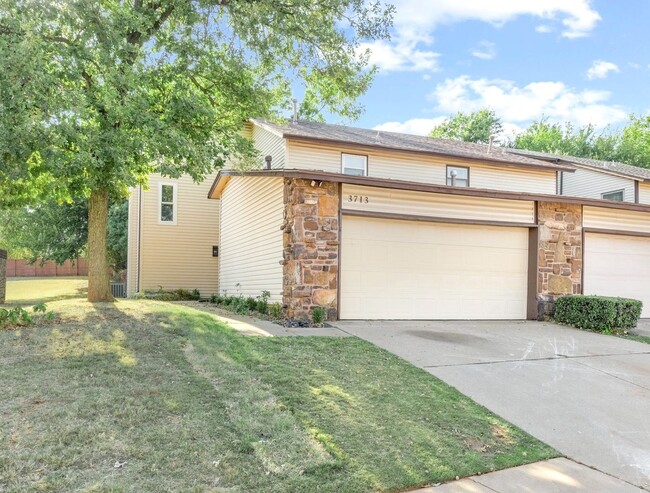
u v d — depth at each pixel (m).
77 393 4.48
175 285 17.88
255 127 17.31
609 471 4.00
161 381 4.96
